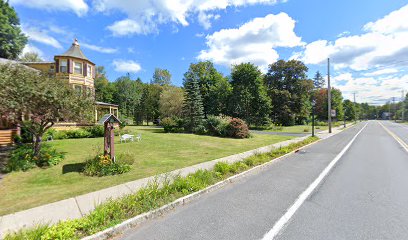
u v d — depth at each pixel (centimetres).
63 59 2328
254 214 448
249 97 3847
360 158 1043
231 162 933
